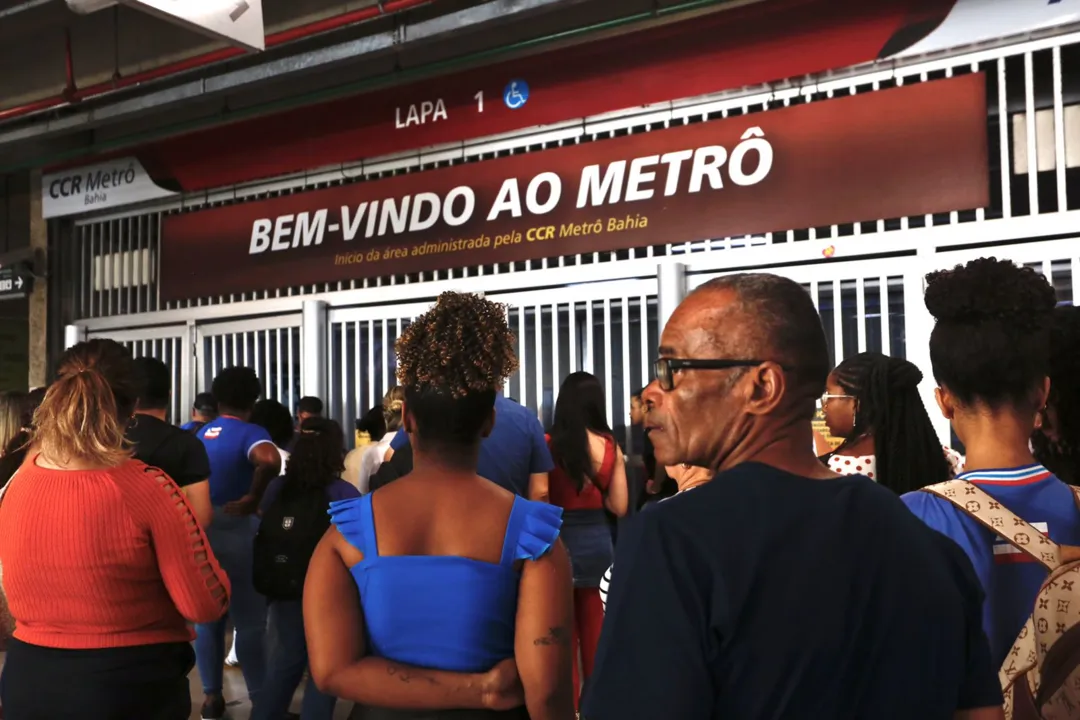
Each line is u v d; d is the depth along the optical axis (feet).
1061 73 15.48
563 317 21.01
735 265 17.98
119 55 25.38
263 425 18.15
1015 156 16.11
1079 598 4.39
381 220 22.24
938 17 16.03
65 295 28.63
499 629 5.12
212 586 7.19
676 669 3.04
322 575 5.22
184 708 7.44
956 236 15.96
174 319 25.81
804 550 3.22
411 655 5.04
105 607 6.80
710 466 3.67
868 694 3.15
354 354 23.09
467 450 5.39
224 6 13.84
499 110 20.71
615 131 19.62
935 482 7.01
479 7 18.42
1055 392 5.75
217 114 24.45
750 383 3.53
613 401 19.66
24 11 23.65
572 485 12.53
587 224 19.52
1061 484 4.75
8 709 6.91
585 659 12.37
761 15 17.69
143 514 6.84
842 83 17.19
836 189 16.83
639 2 19.15
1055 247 15.26
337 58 20.29
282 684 11.42
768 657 3.08
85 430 6.81
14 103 27.63
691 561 3.18
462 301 5.47
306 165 23.39
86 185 27.35
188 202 25.80
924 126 16.08
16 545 6.76
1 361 36.11
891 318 17.61
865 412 7.31
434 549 5.13
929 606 3.29
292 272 23.54
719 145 18.06
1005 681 4.45
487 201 20.81
